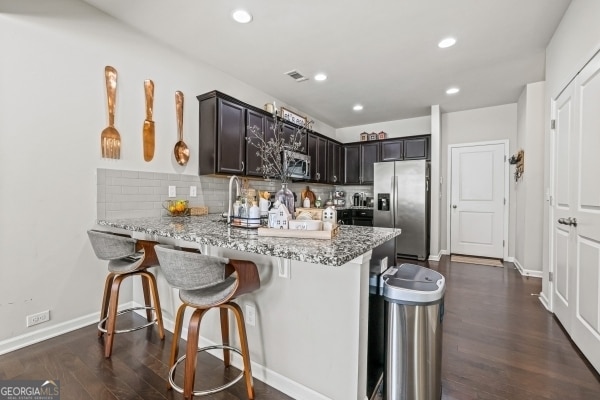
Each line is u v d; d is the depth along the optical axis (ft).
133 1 7.20
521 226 12.96
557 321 7.75
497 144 15.08
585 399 4.81
